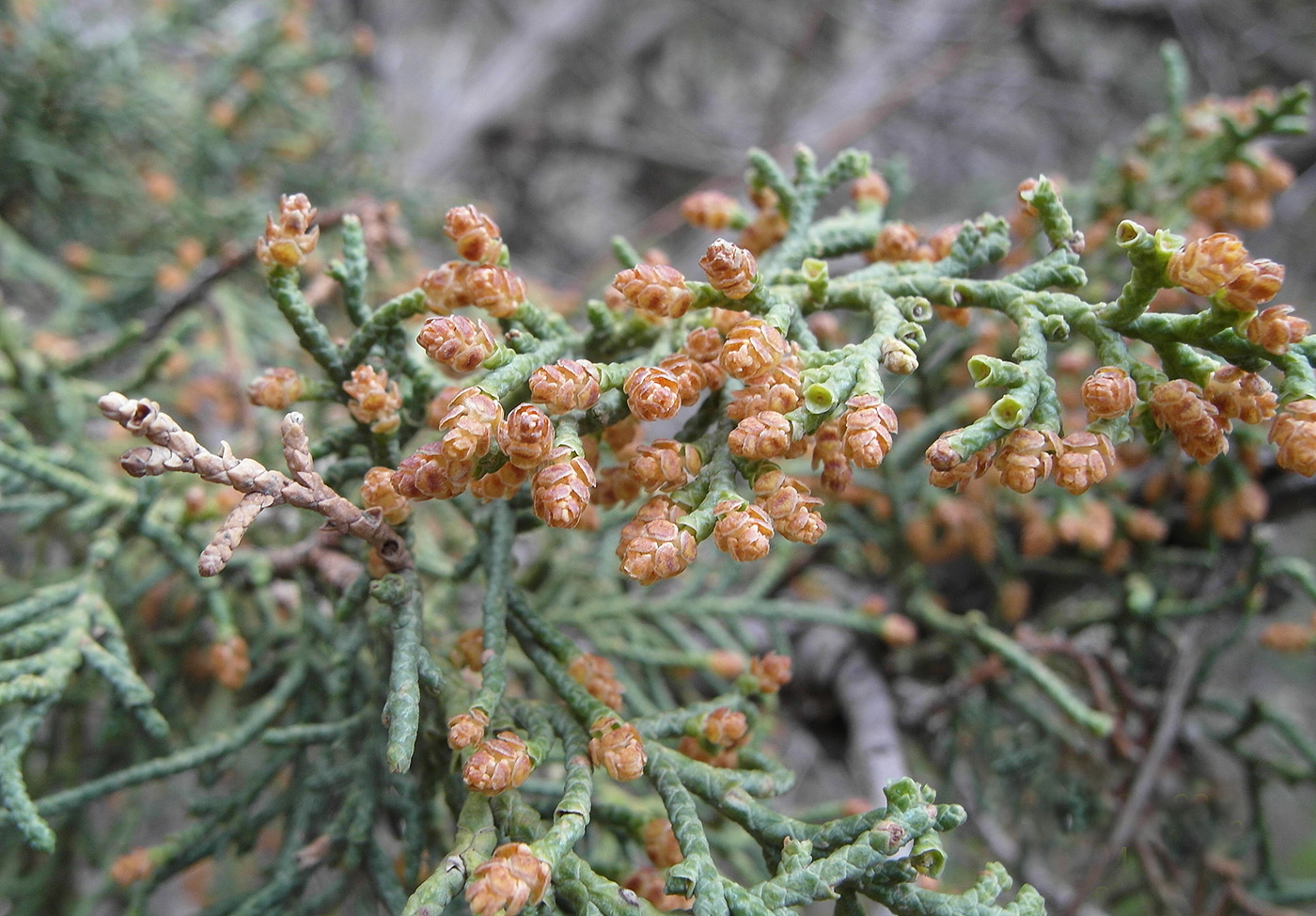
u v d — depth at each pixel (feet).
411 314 0.37
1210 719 0.78
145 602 0.50
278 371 0.38
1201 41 1.06
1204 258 0.34
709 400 0.36
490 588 0.37
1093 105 1.18
